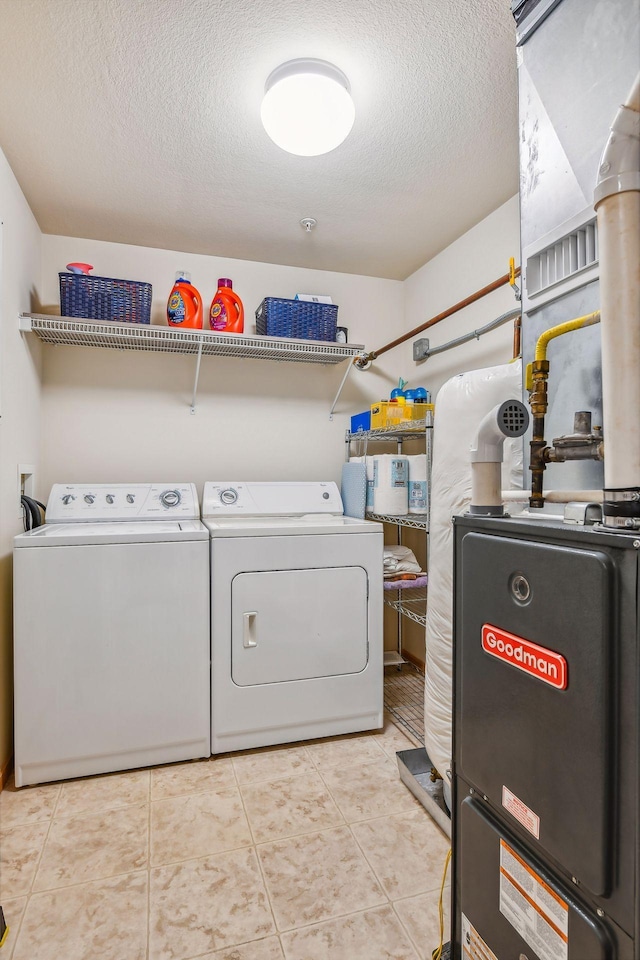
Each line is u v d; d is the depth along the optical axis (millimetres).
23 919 1222
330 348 2611
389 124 1743
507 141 1837
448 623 1562
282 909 1257
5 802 1681
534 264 1168
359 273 3039
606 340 670
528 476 1208
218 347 2566
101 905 1265
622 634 587
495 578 813
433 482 1656
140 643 1879
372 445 3143
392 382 3139
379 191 2148
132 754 1875
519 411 905
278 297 2873
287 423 2938
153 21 1341
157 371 2695
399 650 3057
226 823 1577
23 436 2135
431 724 1622
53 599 1789
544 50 1118
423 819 1598
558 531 693
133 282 2322
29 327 2078
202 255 2768
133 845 1476
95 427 2590
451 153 1903
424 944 1161
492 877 814
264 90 1581
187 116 1698
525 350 1201
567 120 1060
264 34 1385
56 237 2529
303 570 2092
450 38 1400
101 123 1729
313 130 1614
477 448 938
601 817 602
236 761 1945
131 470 2646
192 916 1235
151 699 1891
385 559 2416
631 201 646
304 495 2713
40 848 1462
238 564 2006
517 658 758
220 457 2805
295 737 2074
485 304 2369
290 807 1658
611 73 959
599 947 604
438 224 2439
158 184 2098
